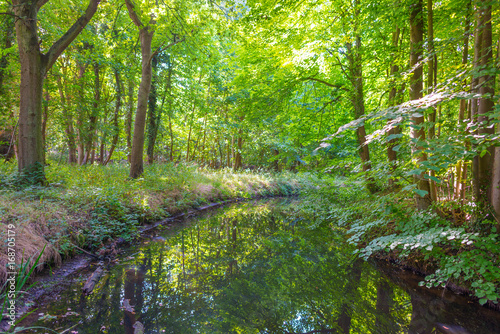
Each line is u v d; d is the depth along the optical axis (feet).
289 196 52.95
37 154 20.65
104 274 13.98
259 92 27.17
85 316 10.10
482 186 12.20
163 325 10.05
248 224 28.09
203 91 52.39
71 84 35.53
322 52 24.49
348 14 21.39
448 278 11.80
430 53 12.53
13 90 34.32
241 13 24.54
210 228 25.80
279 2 20.16
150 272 14.71
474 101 13.52
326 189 26.68
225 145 76.18
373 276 14.84
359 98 24.36
